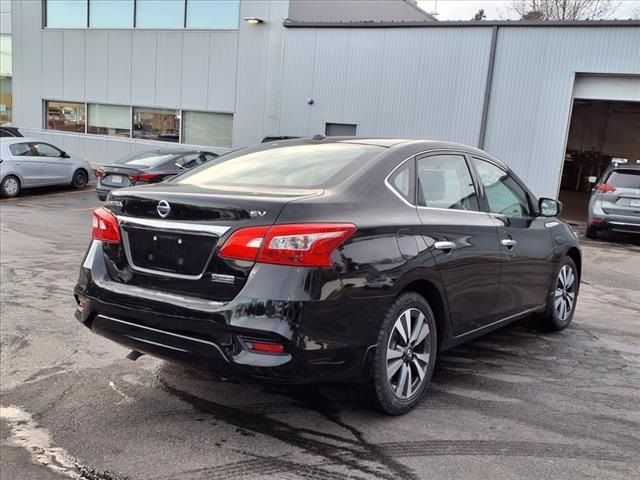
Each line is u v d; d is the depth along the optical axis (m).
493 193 4.50
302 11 17.78
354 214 3.20
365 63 16.16
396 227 3.37
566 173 24.89
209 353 3.01
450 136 15.26
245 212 3.00
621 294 7.18
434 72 15.26
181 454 3.06
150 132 20.36
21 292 6.15
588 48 13.58
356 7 20.34
